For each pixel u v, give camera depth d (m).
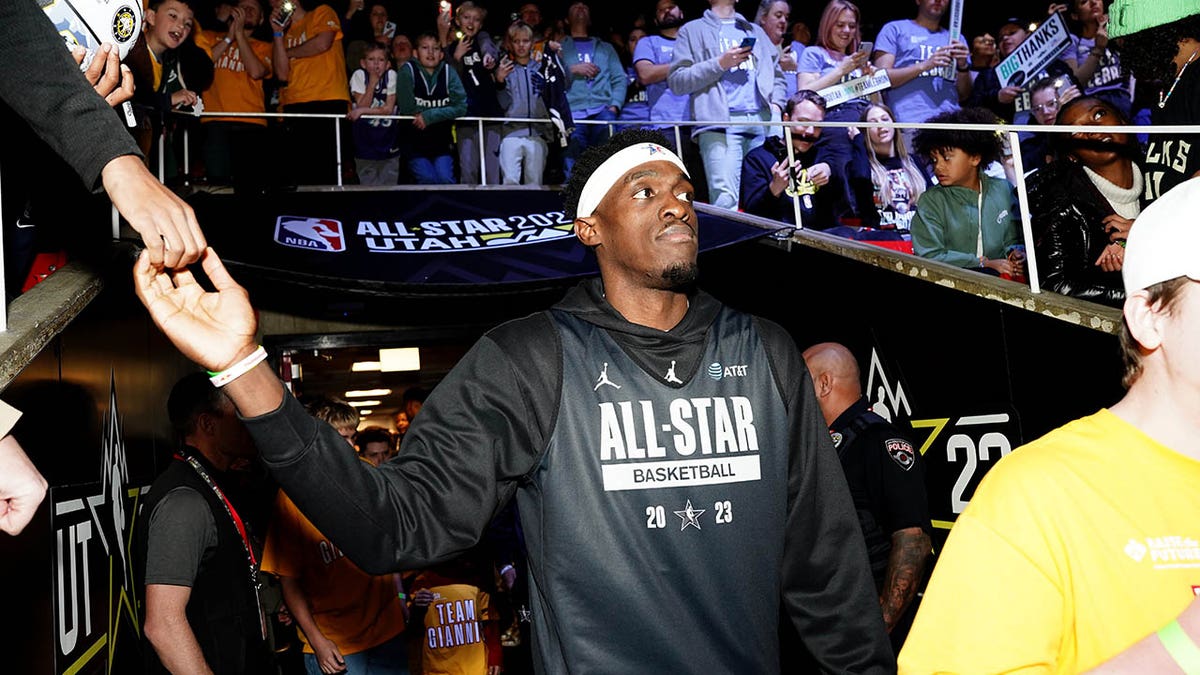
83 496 2.72
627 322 1.67
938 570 1.26
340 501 1.35
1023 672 1.16
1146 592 1.17
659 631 1.55
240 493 3.04
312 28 7.73
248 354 1.28
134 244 4.09
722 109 6.79
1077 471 1.23
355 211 6.43
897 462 3.12
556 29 8.34
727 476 1.62
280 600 4.94
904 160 6.37
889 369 4.55
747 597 1.60
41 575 2.20
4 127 2.76
